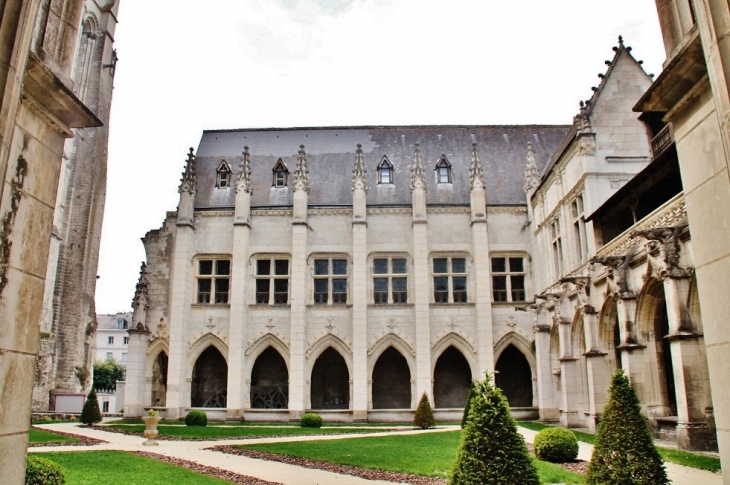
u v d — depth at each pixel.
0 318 6.77
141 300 39.22
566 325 29.36
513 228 39.50
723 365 7.45
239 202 39.47
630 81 28.81
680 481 13.14
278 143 45.56
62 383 47.34
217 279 39.59
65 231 50.00
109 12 56.12
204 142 45.72
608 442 11.65
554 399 32.69
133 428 29.80
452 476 10.30
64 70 8.44
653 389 21.36
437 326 37.78
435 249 39.25
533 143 44.97
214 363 39.78
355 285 37.88
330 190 42.12
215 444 22.14
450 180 41.94
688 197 8.33
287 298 39.06
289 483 13.58
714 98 6.74
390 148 44.72
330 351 39.72
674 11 8.64
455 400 38.41
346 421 36.09
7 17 6.56
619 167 27.67
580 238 28.89
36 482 9.85
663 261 18.78
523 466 9.92
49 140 7.98
